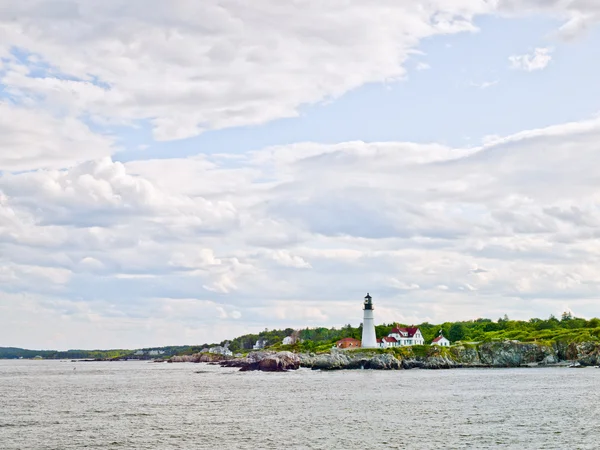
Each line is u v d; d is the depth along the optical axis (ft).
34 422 269.03
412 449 203.00
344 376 589.32
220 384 509.76
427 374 609.01
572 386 436.76
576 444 209.97
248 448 206.80
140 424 261.24
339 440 219.41
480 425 249.55
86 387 498.28
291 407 318.24
